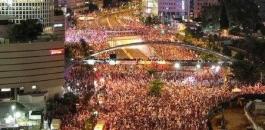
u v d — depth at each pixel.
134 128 128.50
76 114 144.75
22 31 180.25
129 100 158.88
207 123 135.62
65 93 170.62
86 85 182.88
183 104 153.62
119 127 129.38
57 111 147.62
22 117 140.12
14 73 163.12
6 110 144.62
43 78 168.75
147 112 143.62
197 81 190.50
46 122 135.75
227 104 157.62
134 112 143.75
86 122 134.75
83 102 159.38
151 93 168.00
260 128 129.25
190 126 130.88
